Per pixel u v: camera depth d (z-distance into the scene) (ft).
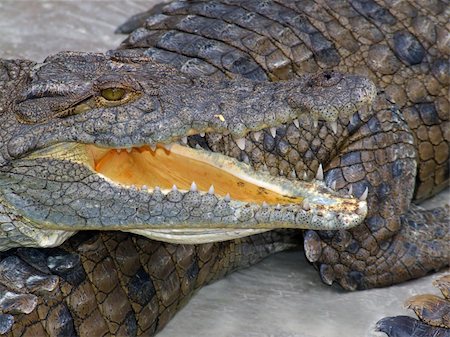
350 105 26.22
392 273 32.60
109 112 26.17
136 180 27.78
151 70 27.81
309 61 34.19
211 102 26.53
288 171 32.83
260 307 31.68
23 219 26.73
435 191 37.42
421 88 35.58
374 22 35.88
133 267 28.58
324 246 31.99
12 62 28.89
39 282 26.27
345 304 31.89
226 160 28.63
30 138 26.02
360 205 26.73
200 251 30.73
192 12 36.65
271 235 33.60
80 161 26.53
